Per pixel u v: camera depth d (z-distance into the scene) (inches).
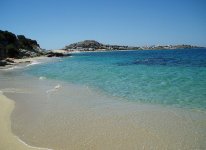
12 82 875.4
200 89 665.6
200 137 348.8
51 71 1273.4
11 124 404.2
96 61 2143.2
